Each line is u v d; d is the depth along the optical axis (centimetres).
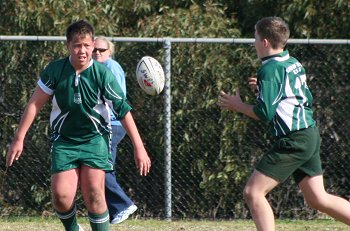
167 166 3312
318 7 3634
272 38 2170
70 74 2161
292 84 2153
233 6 3897
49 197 3447
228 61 3416
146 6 3822
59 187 2159
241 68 3412
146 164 2219
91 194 2195
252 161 3409
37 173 3444
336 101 3378
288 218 3406
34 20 3638
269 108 2103
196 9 3694
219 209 3434
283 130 2155
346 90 3375
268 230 2130
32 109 2183
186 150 3428
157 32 3641
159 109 3419
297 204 3412
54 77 2167
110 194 2897
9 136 3444
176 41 3247
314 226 3133
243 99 3409
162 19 3675
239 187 3422
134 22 3862
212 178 3419
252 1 3772
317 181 2206
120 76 2828
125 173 3428
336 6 3591
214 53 3416
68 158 2183
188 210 3434
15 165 3444
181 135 3425
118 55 3447
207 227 3106
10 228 3008
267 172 2153
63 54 3434
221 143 3416
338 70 3378
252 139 3403
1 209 3444
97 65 2181
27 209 3453
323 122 3384
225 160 3412
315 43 3219
